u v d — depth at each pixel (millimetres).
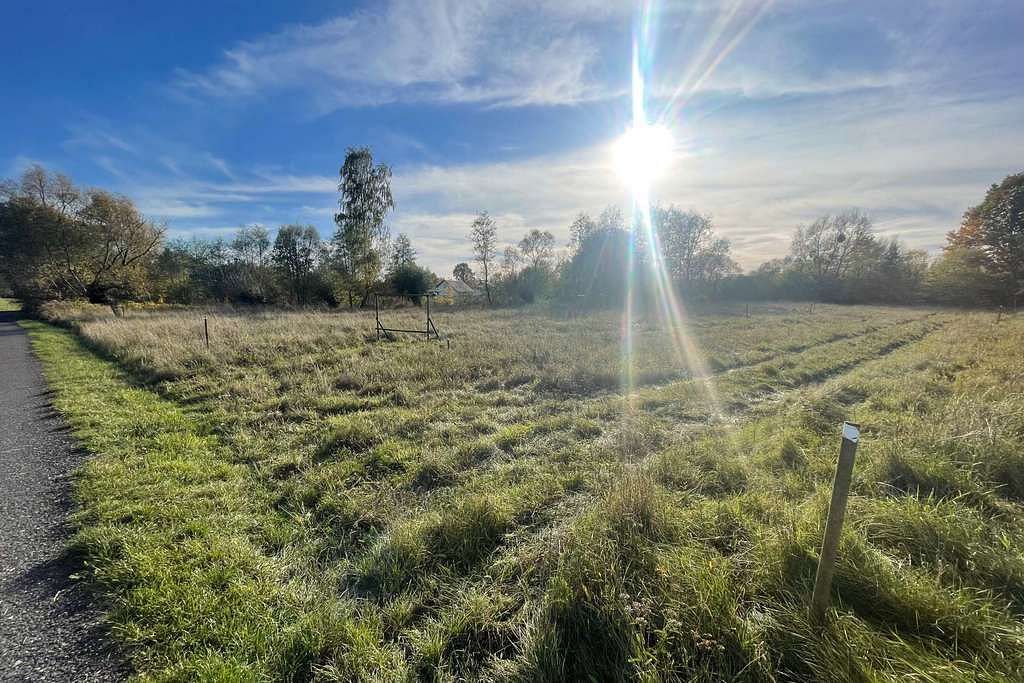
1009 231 31281
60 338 13172
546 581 2391
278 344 11148
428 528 2898
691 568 2246
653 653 1773
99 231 28453
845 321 18953
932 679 1562
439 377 7820
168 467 3938
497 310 26125
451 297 36594
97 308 22562
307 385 7074
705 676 1689
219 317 18375
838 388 6793
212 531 2924
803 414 5293
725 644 1795
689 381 7711
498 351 10406
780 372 8555
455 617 2186
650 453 4438
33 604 2229
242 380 7438
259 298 34281
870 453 3736
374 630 2105
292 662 1907
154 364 8312
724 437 4836
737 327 16500
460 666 1920
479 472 4051
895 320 19812
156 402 6188
